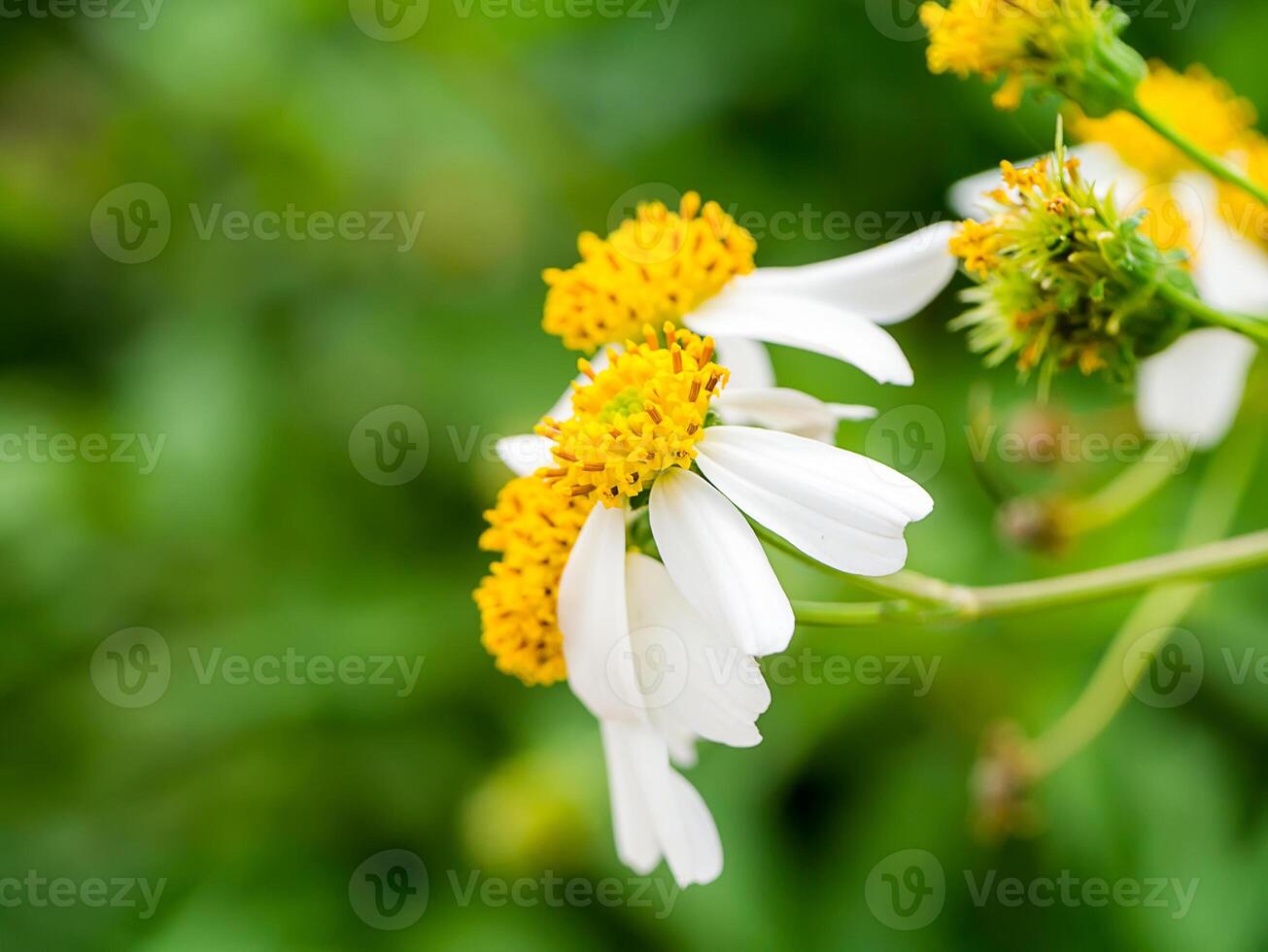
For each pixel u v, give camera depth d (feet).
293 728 0.87
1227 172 0.63
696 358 0.63
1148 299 0.62
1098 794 0.77
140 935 0.84
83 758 0.90
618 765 0.64
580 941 0.81
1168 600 0.71
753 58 0.86
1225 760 0.77
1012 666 0.80
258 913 0.83
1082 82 0.64
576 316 0.65
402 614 0.87
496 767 0.85
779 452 0.61
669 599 0.62
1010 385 0.82
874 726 0.81
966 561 0.80
